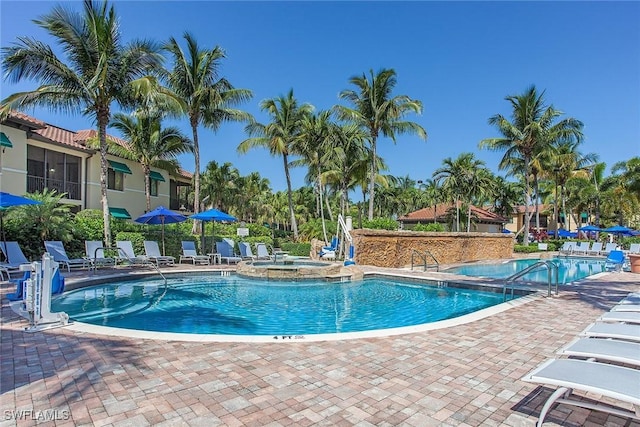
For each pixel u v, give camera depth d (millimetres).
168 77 23031
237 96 24531
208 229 26000
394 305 10242
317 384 4000
